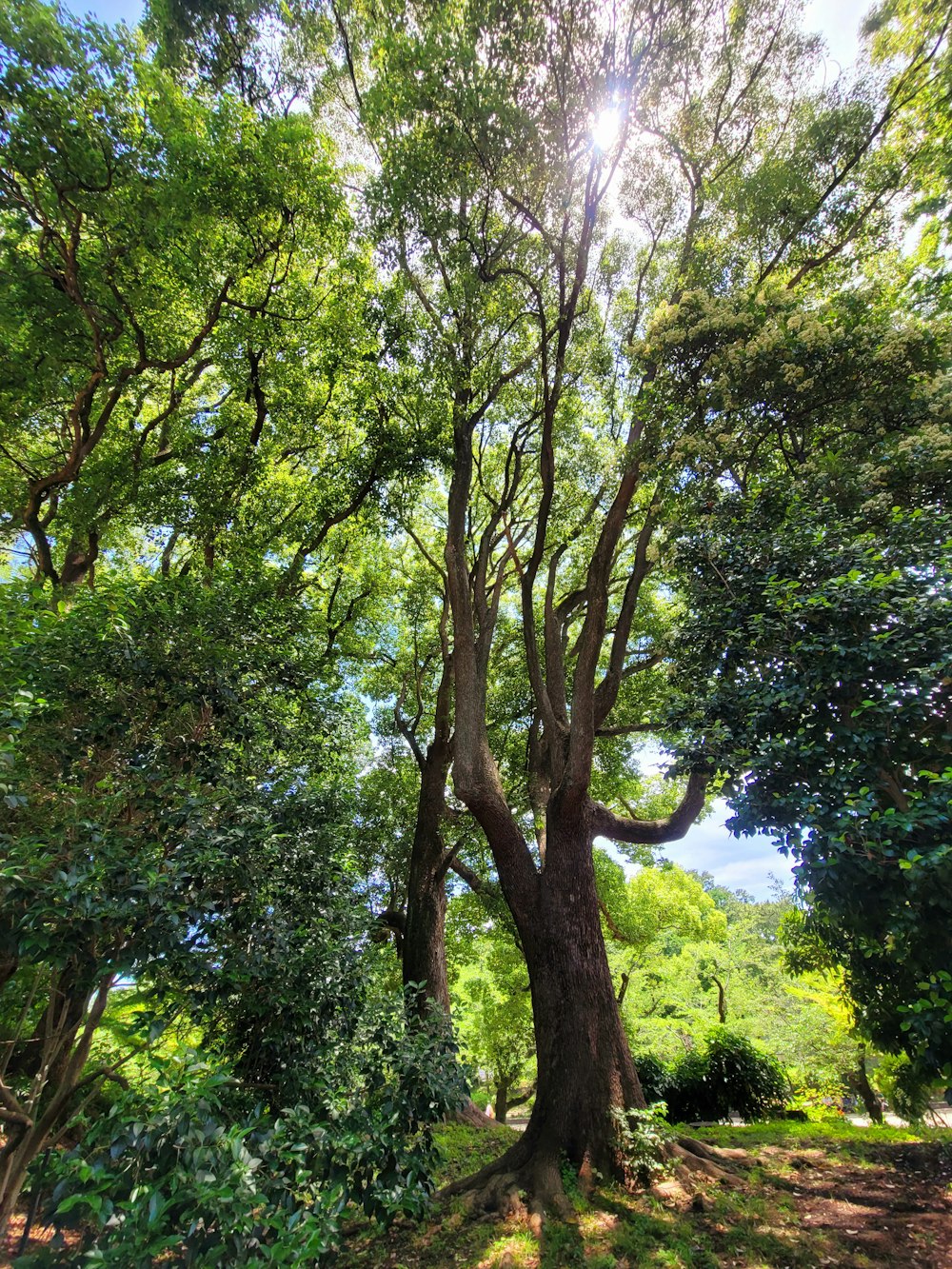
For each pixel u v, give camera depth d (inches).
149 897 135.7
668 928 711.7
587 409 461.4
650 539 373.1
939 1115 388.2
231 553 353.1
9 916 129.0
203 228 296.0
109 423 394.0
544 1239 200.7
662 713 225.8
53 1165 100.8
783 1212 209.6
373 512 431.8
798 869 169.3
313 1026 176.4
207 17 315.6
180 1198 95.2
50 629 167.6
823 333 252.2
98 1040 235.6
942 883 144.3
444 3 288.7
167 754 180.2
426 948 430.9
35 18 243.9
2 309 274.7
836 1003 375.6
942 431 238.4
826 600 178.9
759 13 332.2
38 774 157.6
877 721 166.1
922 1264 169.5
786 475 268.5
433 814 469.1
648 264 406.6
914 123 340.2
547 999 273.1
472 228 316.2
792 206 345.7
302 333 353.7
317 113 371.9
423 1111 173.8
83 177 264.8
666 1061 463.5
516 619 586.9
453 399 352.8
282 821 185.5
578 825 300.7
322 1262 121.3
